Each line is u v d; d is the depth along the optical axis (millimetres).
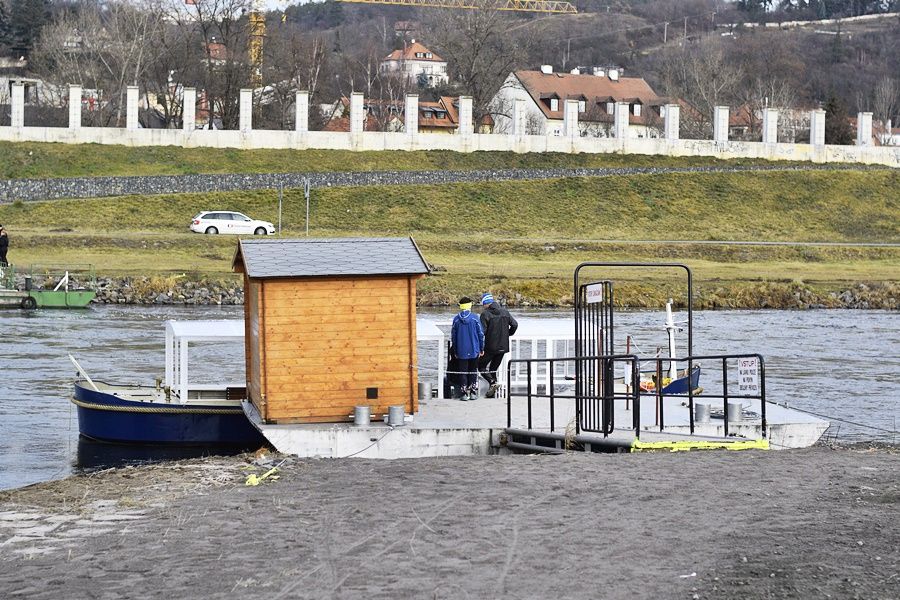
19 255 171000
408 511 38469
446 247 197500
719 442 50469
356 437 52875
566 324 70688
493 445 54406
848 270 197125
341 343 54531
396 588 29453
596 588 29078
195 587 30109
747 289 170375
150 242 183125
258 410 55906
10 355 98312
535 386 68000
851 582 29125
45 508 40875
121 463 58875
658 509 37781
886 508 37656
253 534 35656
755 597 28094
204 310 141500
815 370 98312
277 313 53969
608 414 52625
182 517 38469
